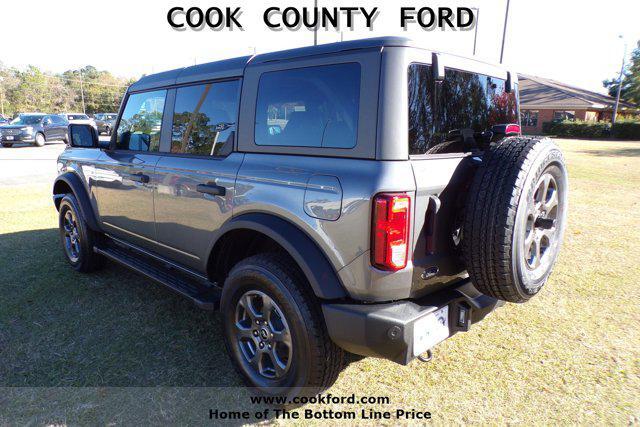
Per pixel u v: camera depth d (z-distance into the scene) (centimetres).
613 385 284
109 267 489
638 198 909
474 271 231
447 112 248
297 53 254
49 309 388
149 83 365
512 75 311
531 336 345
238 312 279
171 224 333
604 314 380
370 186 211
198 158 307
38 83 8394
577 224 689
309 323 238
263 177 257
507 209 216
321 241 231
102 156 410
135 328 356
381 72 217
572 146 2573
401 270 217
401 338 215
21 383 287
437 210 224
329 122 235
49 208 781
